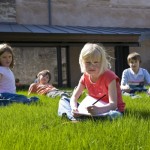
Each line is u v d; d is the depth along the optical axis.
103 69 4.32
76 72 18.98
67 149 2.52
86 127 3.42
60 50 17.69
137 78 9.24
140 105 5.50
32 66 17.27
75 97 4.55
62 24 21.11
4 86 6.68
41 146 2.60
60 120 4.02
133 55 9.18
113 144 2.65
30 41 16.86
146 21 22.97
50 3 20.86
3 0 19.88
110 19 22.16
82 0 21.56
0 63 6.83
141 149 2.54
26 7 20.41
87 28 20.42
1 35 16.33
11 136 2.97
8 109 5.28
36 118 4.21
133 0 22.70
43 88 8.84
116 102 4.24
